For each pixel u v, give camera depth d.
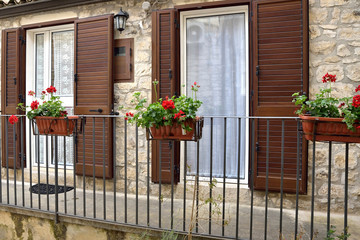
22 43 3.88
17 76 3.84
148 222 2.34
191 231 2.23
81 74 3.49
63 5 3.59
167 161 3.18
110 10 3.45
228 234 2.25
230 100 3.16
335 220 2.56
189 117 2.14
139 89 3.33
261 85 2.86
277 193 2.90
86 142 3.46
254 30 2.86
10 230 2.87
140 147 3.33
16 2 3.72
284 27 2.78
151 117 2.19
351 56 2.69
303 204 2.82
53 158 3.86
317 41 2.77
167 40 3.15
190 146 3.27
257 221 2.53
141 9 3.31
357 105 1.74
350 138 1.85
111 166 3.36
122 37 3.39
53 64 3.88
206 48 3.23
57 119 2.60
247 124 3.09
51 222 2.68
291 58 2.76
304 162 2.74
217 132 3.21
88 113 3.45
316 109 1.93
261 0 2.83
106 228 2.47
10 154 3.92
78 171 3.50
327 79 2.01
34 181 3.81
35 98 3.95
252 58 2.95
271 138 2.84
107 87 3.36
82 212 2.67
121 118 3.40
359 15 2.67
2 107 3.95
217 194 3.06
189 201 3.06
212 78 3.21
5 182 3.81
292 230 2.34
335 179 2.75
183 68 3.25
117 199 3.12
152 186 3.30
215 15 3.19
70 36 3.80
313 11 2.77
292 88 2.77
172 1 3.19
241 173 3.12
